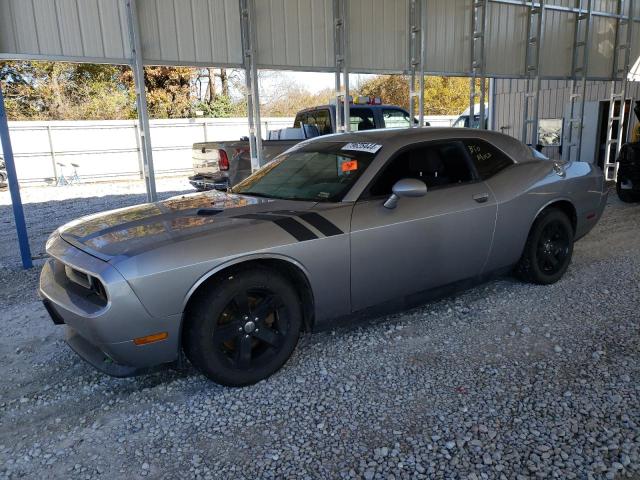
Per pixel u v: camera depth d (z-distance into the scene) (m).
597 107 13.73
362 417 2.80
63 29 5.95
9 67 23.47
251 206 3.55
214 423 2.80
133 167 17.66
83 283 3.01
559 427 2.63
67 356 3.71
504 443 2.53
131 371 2.92
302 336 3.84
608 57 11.54
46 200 12.83
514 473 2.31
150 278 2.75
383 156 3.76
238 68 7.21
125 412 2.95
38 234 8.72
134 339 2.78
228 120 18.94
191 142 18.48
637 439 2.51
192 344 2.96
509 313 4.19
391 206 3.58
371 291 3.58
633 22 11.69
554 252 4.80
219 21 6.91
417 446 2.53
